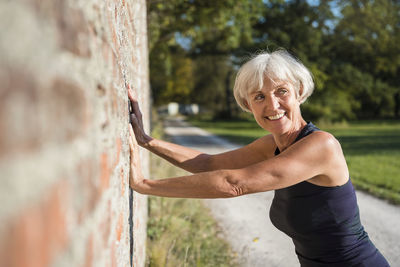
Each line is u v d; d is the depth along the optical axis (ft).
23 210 1.19
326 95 88.12
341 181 4.93
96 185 2.31
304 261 5.70
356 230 5.21
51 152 1.45
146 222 12.20
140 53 10.09
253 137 61.00
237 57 83.35
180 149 6.51
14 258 1.13
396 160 31.32
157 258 9.20
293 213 5.28
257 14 46.34
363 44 88.74
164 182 4.68
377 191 20.75
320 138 4.73
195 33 43.19
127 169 4.60
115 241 3.22
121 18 4.88
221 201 18.92
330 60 88.28
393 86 110.52
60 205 1.54
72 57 1.89
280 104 5.16
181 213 14.84
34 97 1.31
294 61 5.19
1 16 1.14
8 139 1.11
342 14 88.38
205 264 10.82
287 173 4.45
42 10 1.47
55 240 1.46
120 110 3.94
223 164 6.54
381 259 5.41
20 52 1.23
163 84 101.35
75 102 1.88
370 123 97.30
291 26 78.79
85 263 1.94
